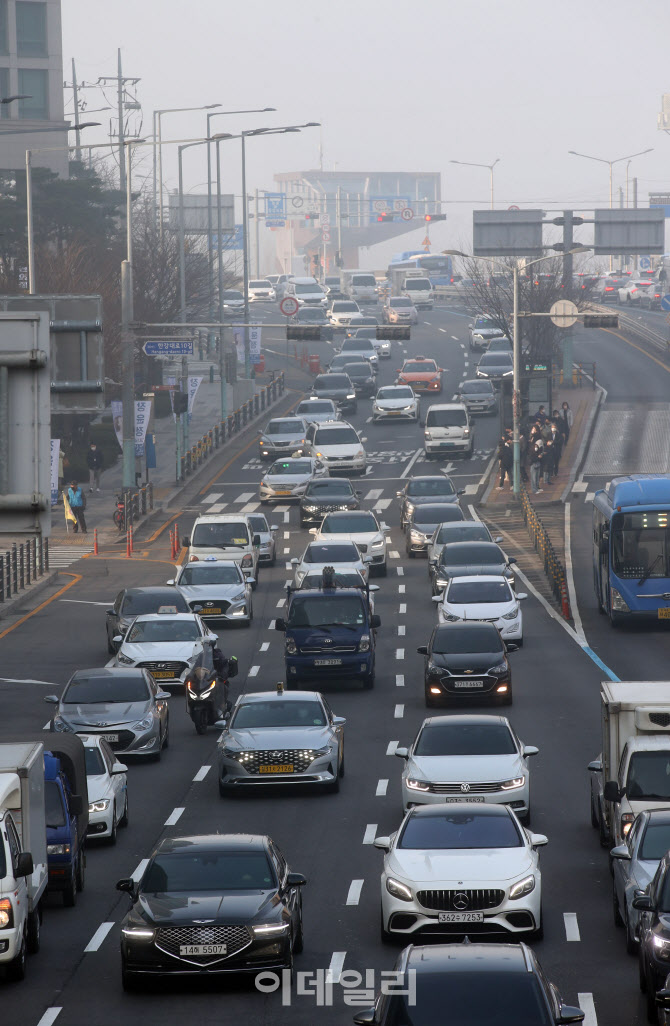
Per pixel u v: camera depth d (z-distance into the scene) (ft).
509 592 447.42
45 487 153.07
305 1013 170.19
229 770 288.92
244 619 489.26
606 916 208.03
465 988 127.54
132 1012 172.86
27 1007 175.52
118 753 320.29
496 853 199.41
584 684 392.06
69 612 512.22
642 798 222.07
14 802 191.83
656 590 466.29
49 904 223.71
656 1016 160.56
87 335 317.63
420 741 267.39
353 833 258.78
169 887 185.68
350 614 398.42
